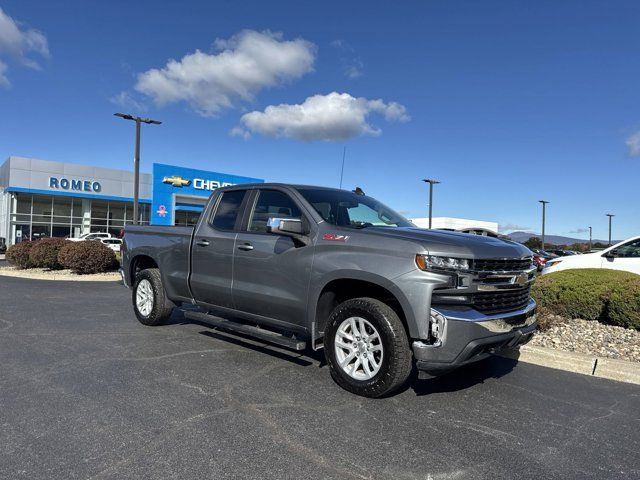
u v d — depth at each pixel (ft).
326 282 14.65
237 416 12.47
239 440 11.09
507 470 10.13
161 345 19.66
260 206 17.79
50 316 26.12
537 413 13.50
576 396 15.08
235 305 17.94
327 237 14.96
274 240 16.46
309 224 15.70
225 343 20.07
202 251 19.13
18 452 10.28
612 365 17.52
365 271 13.65
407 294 12.84
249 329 17.10
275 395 14.08
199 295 19.56
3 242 111.86
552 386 16.02
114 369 16.29
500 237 17.93
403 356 13.16
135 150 67.56
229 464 9.97
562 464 10.49
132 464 9.86
